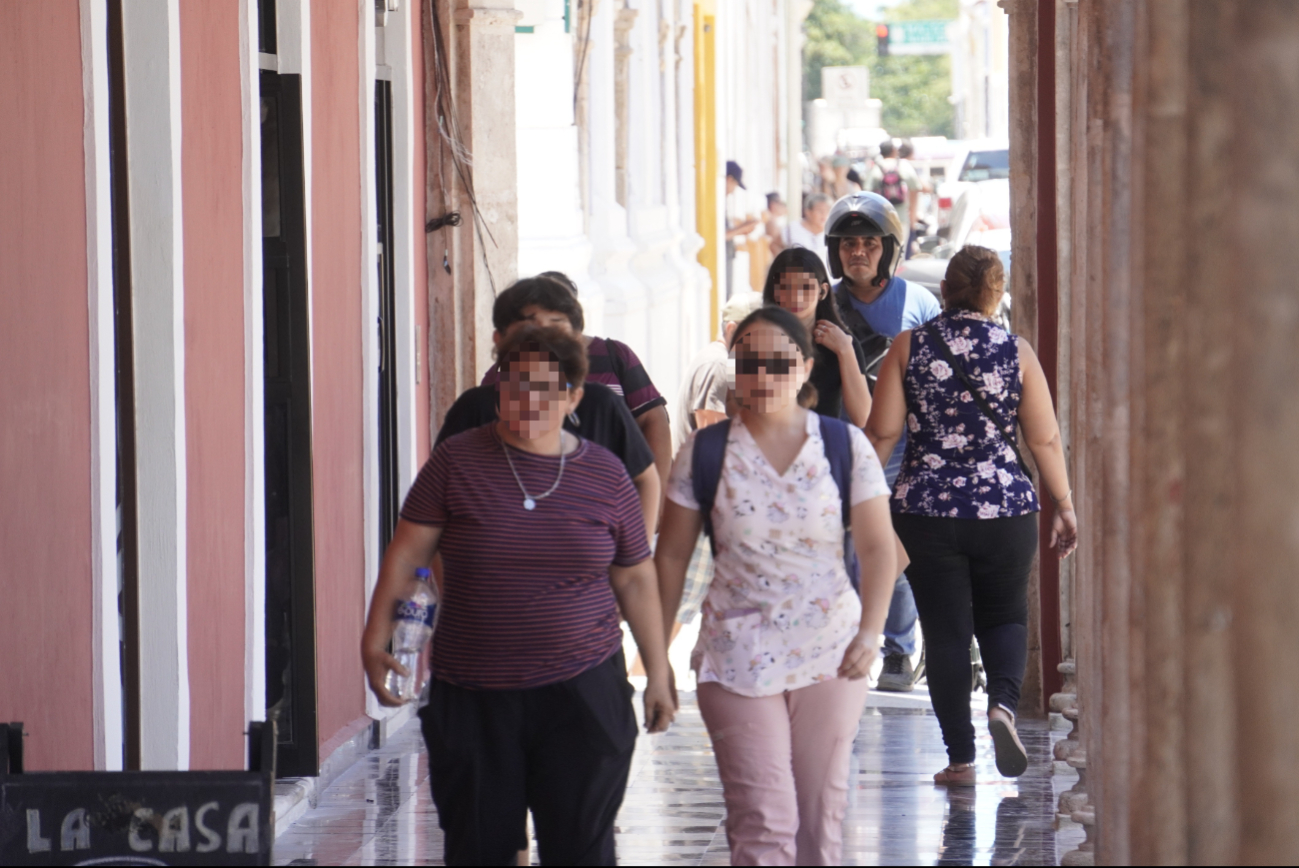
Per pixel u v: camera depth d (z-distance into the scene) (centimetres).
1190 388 936
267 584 2242
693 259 7125
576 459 1355
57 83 1553
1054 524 2117
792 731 1417
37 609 1504
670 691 1402
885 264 2572
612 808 1378
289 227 2205
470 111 2975
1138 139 1189
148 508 1797
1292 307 795
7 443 1452
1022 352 2045
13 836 1318
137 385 1792
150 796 1319
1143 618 1136
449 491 1339
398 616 1398
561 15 4066
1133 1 1426
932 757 2339
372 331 2586
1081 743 2019
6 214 1452
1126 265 1413
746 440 1421
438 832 2033
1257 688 804
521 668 1333
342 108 2466
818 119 14062
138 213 1786
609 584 1374
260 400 2081
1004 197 7056
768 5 11994
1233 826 935
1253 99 804
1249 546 807
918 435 2061
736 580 1420
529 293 1549
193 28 1878
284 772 2234
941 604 2067
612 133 5044
